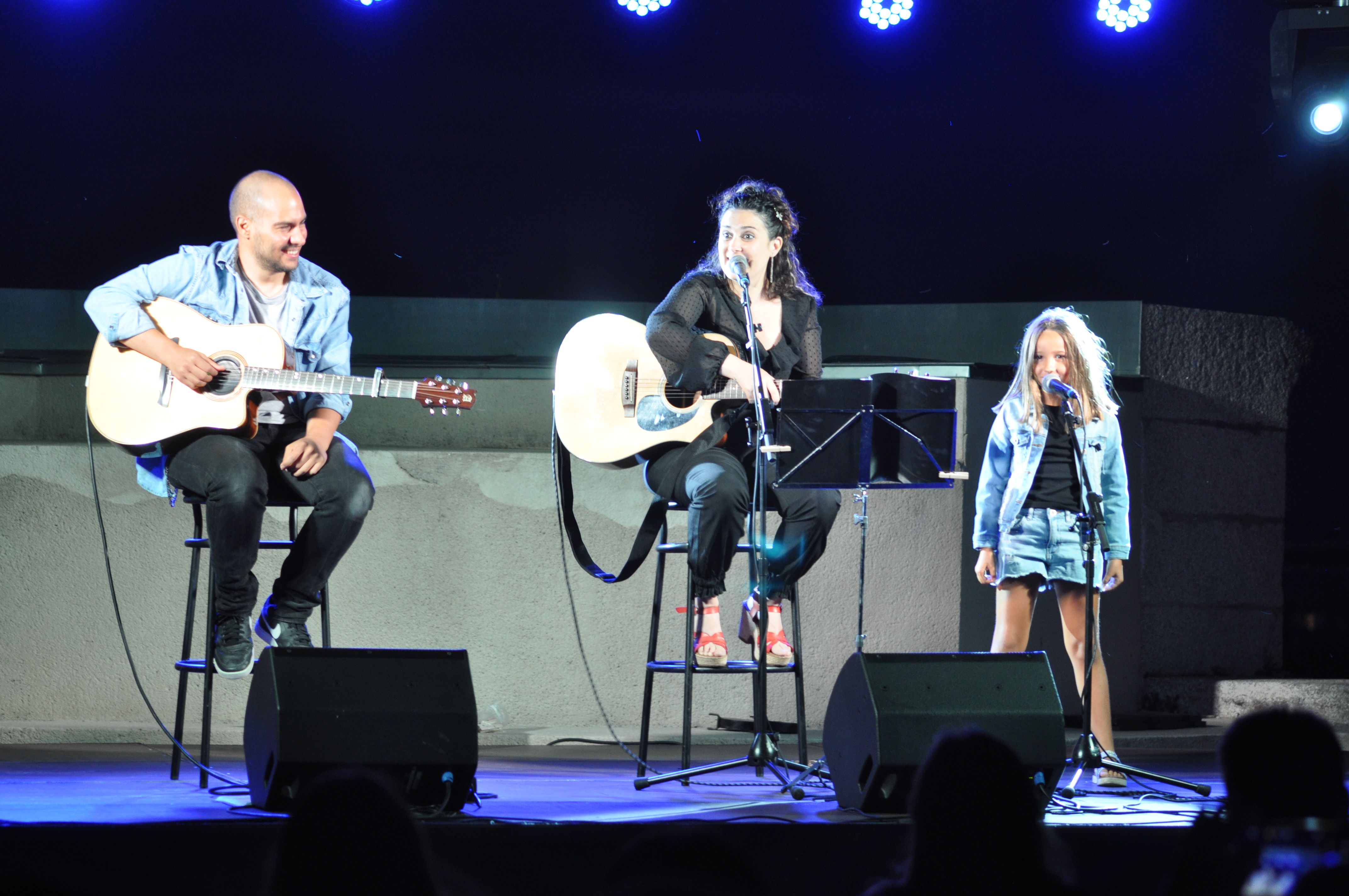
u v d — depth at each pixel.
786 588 13.13
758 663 12.09
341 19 24.02
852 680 10.75
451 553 18.72
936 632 19.00
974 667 10.80
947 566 19.06
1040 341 14.02
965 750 6.54
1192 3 23.67
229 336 12.55
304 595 12.77
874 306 22.31
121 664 18.05
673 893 5.33
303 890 5.76
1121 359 20.80
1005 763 6.52
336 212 24.19
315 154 24.11
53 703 17.97
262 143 23.94
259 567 18.09
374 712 10.19
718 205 13.59
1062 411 13.01
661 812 10.73
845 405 11.52
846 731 10.80
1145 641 20.78
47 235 23.28
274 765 9.99
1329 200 23.52
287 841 5.81
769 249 13.10
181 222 23.64
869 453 11.54
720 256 13.13
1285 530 22.34
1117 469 13.98
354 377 12.64
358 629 18.52
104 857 9.30
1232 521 21.44
